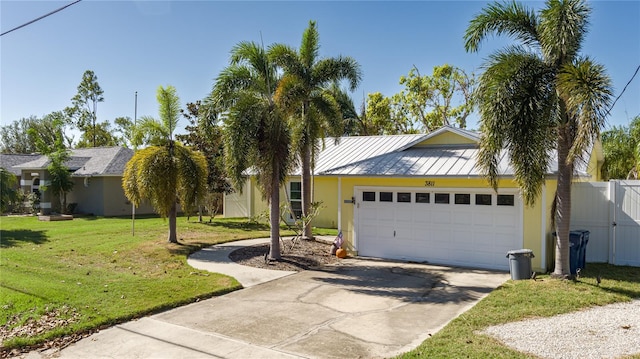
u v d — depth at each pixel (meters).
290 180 21.20
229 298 8.90
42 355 6.07
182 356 6.00
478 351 5.79
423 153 13.88
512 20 10.05
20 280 9.68
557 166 10.70
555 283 9.41
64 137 51.50
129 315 7.57
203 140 20.91
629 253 11.60
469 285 9.77
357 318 7.56
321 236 17.19
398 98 35.50
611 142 23.52
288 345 6.34
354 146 21.09
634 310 7.62
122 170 25.59
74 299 8.33
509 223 11.33
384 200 13.16
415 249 12.72
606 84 8.27
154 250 13.59
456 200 12.09
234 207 24.09
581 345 6.04
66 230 18.06
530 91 9.10
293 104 13.16
